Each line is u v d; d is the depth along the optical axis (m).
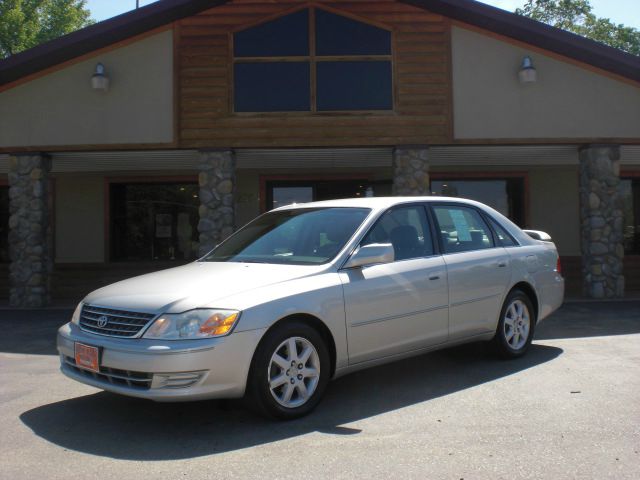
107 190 14.15
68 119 10.77
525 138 10.93
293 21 10.88
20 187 10.97
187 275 4.56
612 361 5.85
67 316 9.75
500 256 5.80
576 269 14.02
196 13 10.80
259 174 14.13
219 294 4.04
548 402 4.52
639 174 14.46
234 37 10.84
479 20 10.82
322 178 14.19
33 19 26.88
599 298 11.11
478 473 3.25
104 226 14.13
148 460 3.54
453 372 5.50
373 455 3.53
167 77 10.77
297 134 10.77
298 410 4.21
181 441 3.85
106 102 10.76
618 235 11.12
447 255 5.36
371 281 4.68
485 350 5.98
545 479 3.17
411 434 3.88
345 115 10.82
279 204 14.32
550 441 3.71
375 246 4.56
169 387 3.79
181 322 3.86
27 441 3.89
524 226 14.31
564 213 14.34
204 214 10.69
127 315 4.05
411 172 10.83
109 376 3.98
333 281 4.46
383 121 10.84
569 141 10.98
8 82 10.80
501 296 5.73
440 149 11.57
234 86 10.82
